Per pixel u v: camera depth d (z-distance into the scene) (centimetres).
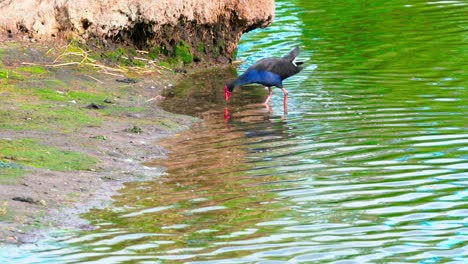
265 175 1344
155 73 2081
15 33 2039
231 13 2239
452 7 2827
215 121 1706
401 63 2177
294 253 1027
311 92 1925
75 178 1305
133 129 1594
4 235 1073
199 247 1050
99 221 1145
